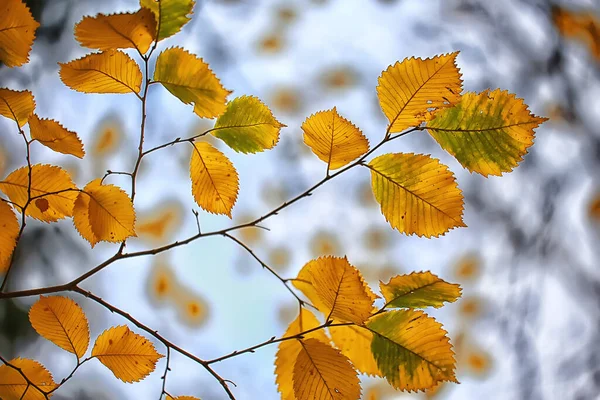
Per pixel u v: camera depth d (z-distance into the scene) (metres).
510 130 1.03
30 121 1.06
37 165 1.09
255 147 1.08
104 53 1.03
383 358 1.04
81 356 1.09
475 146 1.03
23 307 1.75
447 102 1.03
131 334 1.08
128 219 1.08
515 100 1.03
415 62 1.02
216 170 1.09
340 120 1.05
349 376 1.04
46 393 1.07
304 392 1.04
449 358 1.04
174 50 1.03
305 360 1.05
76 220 1.09
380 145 1.04
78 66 1.04
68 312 1.08
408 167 1.05
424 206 1.05
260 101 1.07
